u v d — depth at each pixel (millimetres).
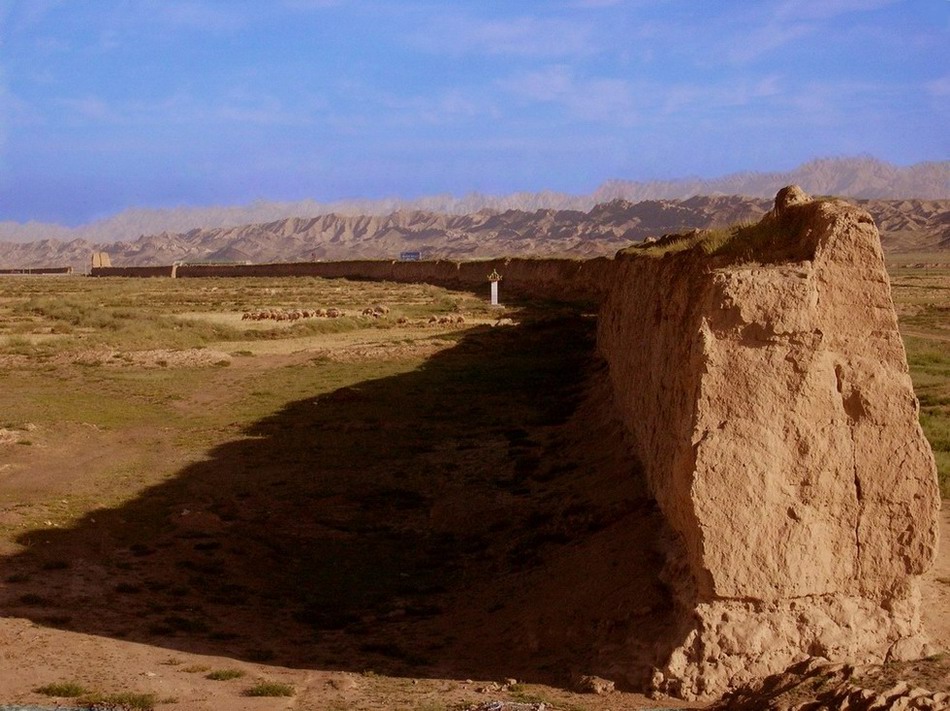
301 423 29562
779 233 12148
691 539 10211
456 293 92188
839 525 10125
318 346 50000
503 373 38094
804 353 10148
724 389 10156
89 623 13336
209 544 17734
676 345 13594
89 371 40781
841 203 11406
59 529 18109
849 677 8992
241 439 27547
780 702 8727
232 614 14367
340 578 16312
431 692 10422
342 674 11289
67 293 95438
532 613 12805
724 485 9969
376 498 21188
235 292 97000
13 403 32938
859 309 10367
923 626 10344
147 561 16641
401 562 17094
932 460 10109
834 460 10094
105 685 10453
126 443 27297
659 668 9938
